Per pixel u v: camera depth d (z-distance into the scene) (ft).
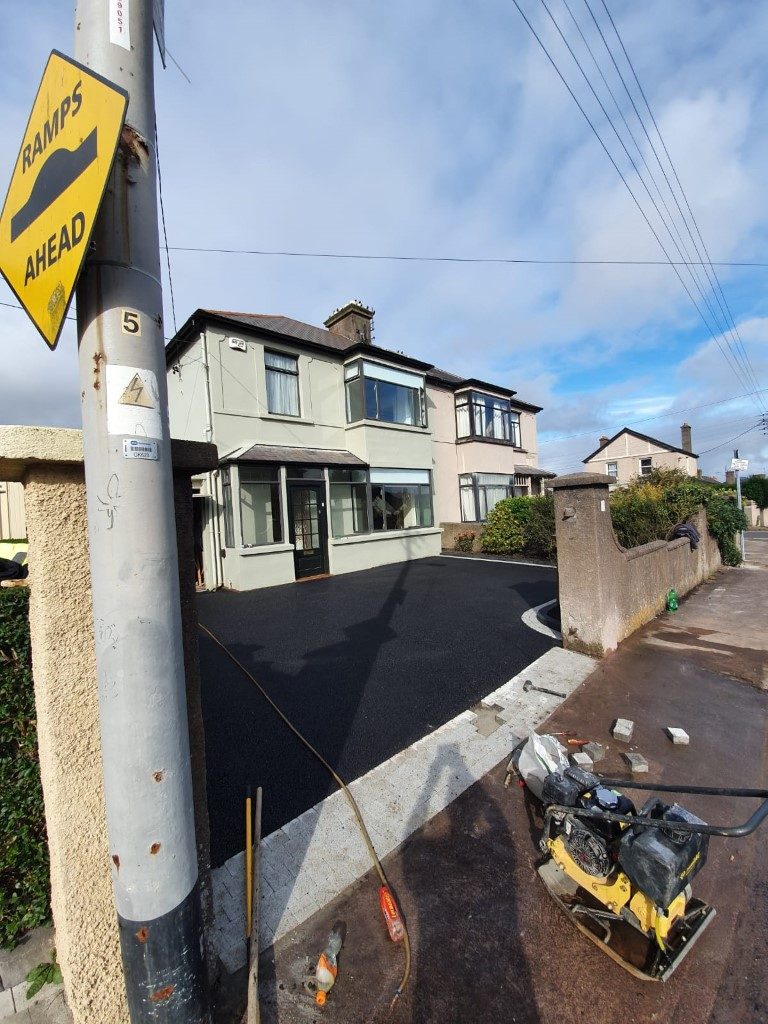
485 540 46.88
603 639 16.76
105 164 3.64
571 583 17.40
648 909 6.09
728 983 5.98
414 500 44.86
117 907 4.48
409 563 41.47
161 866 4.41
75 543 4.98
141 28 4.44
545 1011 5.73
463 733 11.94
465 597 27.12
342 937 6.59
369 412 40.45
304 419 37.19
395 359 42.57
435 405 52.11
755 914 6.94
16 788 5.91
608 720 12.61
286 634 21.02
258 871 7.45
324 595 28.94
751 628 20.03
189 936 4.63
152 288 4.42
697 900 6.73
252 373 34.27
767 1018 5.57
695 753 11.13
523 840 8.38
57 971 5.90
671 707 13.29
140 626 4.25
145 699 4.29
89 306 4.23
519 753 10.61
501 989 5.97
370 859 7.95
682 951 6.06
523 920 6.88
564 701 13.65
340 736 11.98
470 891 7.36
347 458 38.42
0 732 5.82
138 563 4.25
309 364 38.19
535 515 42.04
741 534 40.42
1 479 5.32
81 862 5.07
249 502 32.71
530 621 21.45
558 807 7.08
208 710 13.58
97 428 4.20
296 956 6.35
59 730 4.90
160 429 4.44
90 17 4.25
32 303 4.23
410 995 5.90
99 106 3.78
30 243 4.31
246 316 37.63
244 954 6.39
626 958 6.24
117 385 4.19
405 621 22.38
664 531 29.19
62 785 4.92
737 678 15.11
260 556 31.96
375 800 9.45
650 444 109.50
